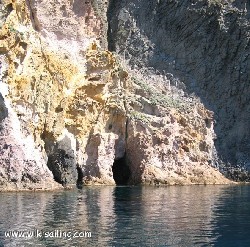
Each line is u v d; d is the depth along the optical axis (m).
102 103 38.50
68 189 31.75
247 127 44.19
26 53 34.22
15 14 34.50
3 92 31.66
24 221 18.84
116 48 46.12
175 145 39.81
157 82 44.62
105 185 35.81
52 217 19.83
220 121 44.41
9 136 30.50
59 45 38.41
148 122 39.12
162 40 46.59
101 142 37.22
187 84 45.19
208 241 16.27
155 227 18.25
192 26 46.44
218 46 46.03
